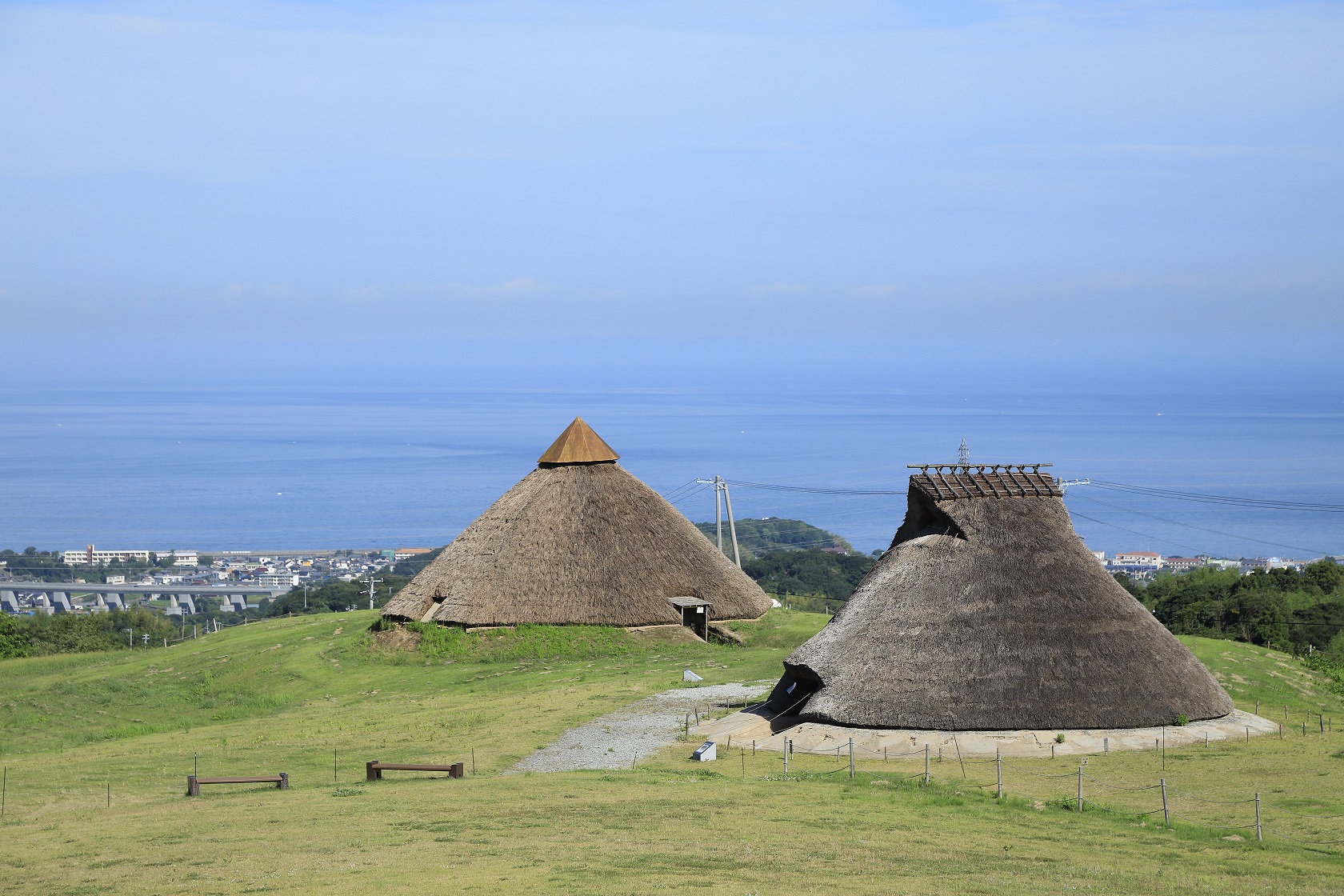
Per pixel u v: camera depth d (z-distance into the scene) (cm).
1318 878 2091
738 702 4131
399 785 2948
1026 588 3588
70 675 6250
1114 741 3334
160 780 3164
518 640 5812
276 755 3562
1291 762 3128
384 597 12900
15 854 2245
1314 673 4953
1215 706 3544
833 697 3472
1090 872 2070
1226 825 2534
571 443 6500
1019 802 2700
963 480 3878
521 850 2161
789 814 2514
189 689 5659
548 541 6134
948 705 3394
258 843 2256
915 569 3694
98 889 1953
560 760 3309
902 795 2755
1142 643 3534
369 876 1962
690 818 2448
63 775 3234
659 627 5981
